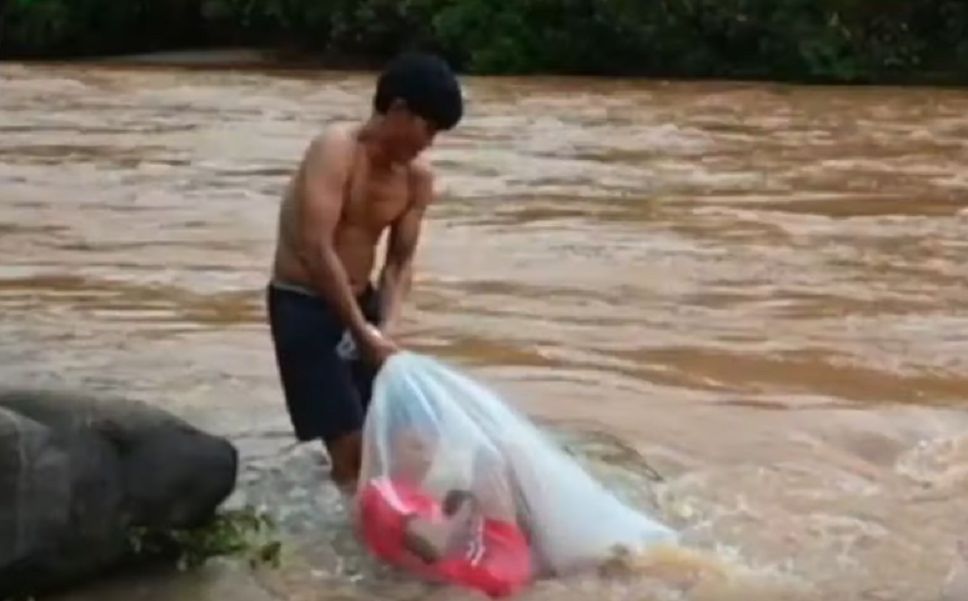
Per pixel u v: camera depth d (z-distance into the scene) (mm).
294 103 29078
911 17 39188
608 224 16156
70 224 15820
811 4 38719
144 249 14406
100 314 11594
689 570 6551
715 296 12656
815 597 6340
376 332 7098
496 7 40344
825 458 8188
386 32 41406
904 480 7852
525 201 17562
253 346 10500
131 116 26406
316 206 7027
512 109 28672
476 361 10289
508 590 6359
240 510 6930
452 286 12852
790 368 10273
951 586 6457
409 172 7387
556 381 9773
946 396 9617
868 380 9984
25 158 20891
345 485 7371
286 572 6508
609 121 26719
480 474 6547
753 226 16125
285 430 8414
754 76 38719
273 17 43000
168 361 10039
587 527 6570
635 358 10492
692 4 38969
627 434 8539
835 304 12414
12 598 6016
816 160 21641
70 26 43219
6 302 12016
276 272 7297
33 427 5957
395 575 6520
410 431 6680
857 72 38031
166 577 6391
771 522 7160
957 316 12008
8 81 32688
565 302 12305
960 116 28453
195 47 45031
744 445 8375
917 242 15320
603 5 39250
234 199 17547
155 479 6332
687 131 25250
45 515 5957
